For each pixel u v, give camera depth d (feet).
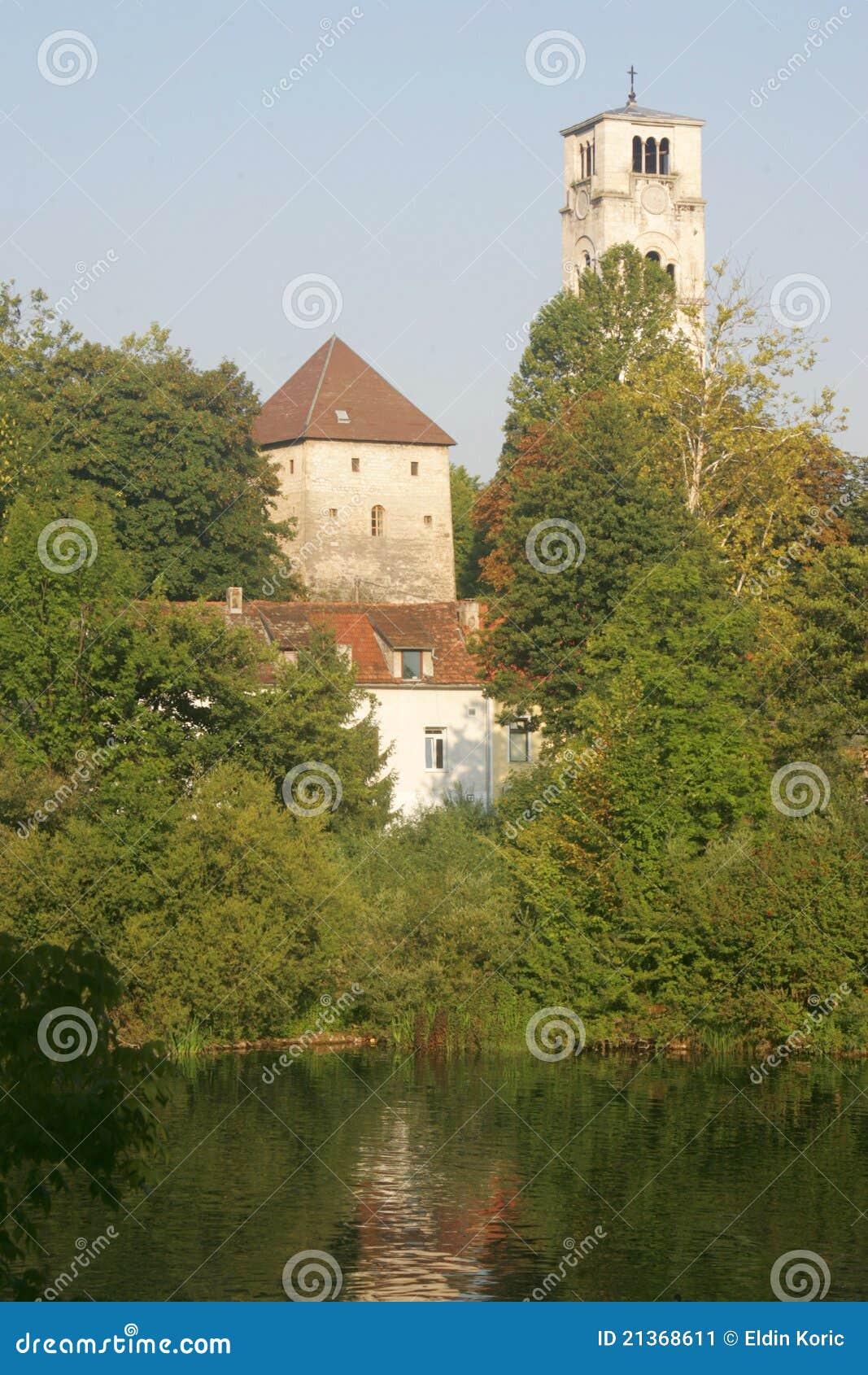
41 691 171.63
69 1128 36.50
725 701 168.35
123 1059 37.42
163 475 283.18
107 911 152.05
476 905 160.76
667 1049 155.12
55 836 152.15
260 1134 115.34
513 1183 100.68
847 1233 89.20
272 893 157.48
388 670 246.47
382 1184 100.48
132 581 183.73
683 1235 89.20
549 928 159.02
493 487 318.86
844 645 171.32
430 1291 79.92
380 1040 161.38
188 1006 154.30
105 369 287.69
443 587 394.93
